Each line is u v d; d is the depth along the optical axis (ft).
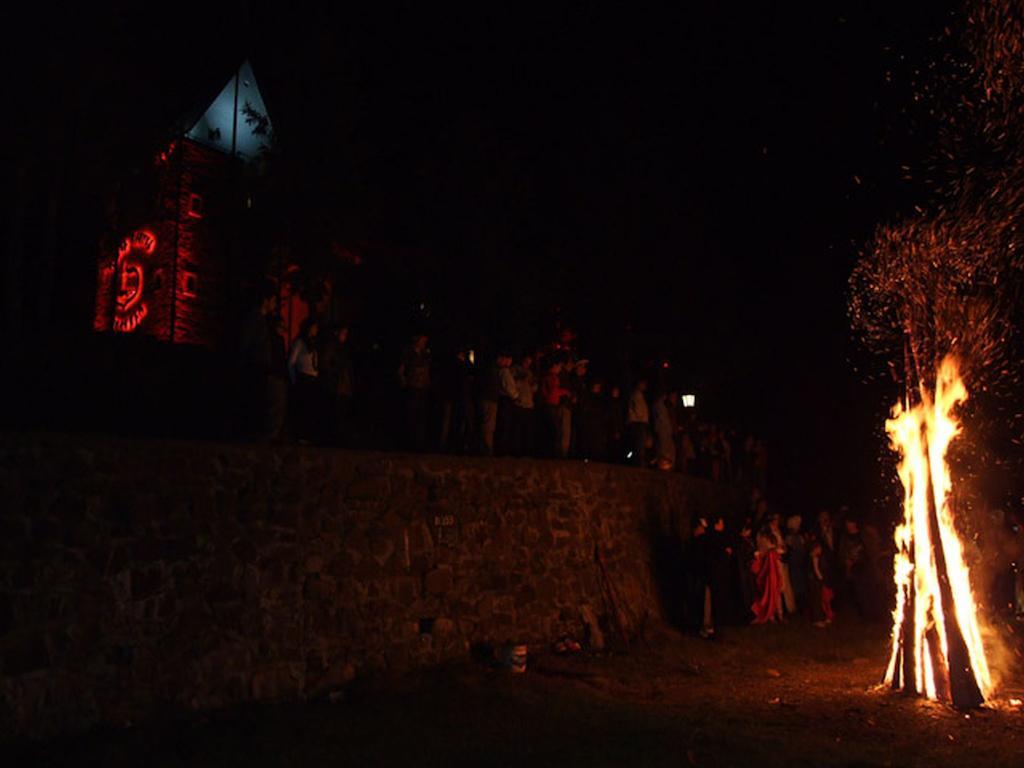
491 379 53.83
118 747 28.91
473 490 46.93
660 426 67.97
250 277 63.62
